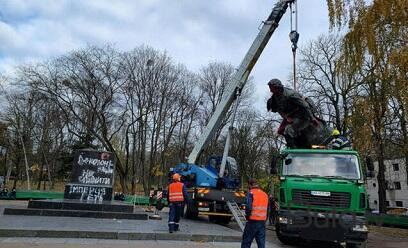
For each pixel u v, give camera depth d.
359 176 11.81
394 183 66.75
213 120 17.77
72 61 40.34
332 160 12.37
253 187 9.38
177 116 47.06
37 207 16.12
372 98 20.03
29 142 51.53
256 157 56.56
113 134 43.50
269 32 17.42
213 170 18.16
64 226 12.24
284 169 12.59
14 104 47.16
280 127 14.56
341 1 18.41
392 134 23.38
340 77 19.92
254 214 9.05
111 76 41.84
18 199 33.75
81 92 40.59
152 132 45.84
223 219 18.38
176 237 11.79
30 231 11.04
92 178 18.61
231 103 17.91
